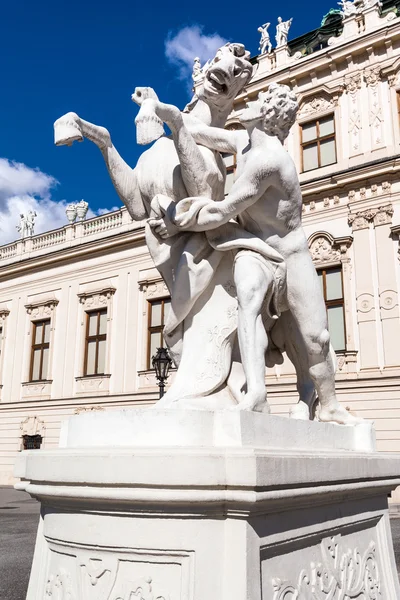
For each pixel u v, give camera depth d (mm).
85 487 1521
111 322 17391
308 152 15195
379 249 13148
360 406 12461
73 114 2006
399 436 11898
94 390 17125
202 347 2035
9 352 19719
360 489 1923
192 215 1983
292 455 1516
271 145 1953
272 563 1495
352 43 14555
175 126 2018
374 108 14164
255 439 1607
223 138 2156
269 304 2043
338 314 13445
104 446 1640
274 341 2277
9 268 20359
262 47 16375
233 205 1912
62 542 1609
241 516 1378
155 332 16500
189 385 1954
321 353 2125
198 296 2059
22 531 7875
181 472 1385
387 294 12766
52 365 18406
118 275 17688
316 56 15078
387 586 2133
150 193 2256
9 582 4840
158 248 2188
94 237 18391
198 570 1379
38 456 1688
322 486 1644
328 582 1742
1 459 18625
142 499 1419
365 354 12719
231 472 1361
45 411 18062
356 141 14258
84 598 1502
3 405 19141
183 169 2070
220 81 2299
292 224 2027
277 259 1988
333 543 1837
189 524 1414
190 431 1583
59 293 18984
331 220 14133
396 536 6789
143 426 1642
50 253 19125
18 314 19891
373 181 13555
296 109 1963
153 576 1431
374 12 14648
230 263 2115
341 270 13656
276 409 13266
